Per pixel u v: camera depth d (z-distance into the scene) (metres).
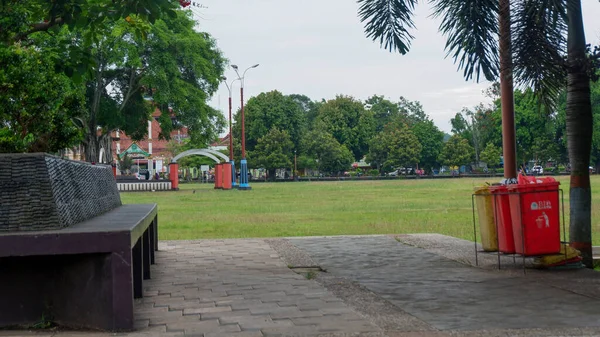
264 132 95.12
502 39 8.02
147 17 8.30
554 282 7.01
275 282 7.25
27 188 4.77
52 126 14.08
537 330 4.85
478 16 8.00
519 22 7.82
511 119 9.27
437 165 115.19
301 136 98.19
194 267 8.59
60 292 4.96
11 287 4.94
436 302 6.00
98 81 41.72
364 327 4.96
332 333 4.78
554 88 8.33
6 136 13.14
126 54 39.44
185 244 11.41
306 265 8.69
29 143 13.78
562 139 80.81
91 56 9.06
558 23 7.96
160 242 11.78
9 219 4.70
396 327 4.98
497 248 8.20
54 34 9.55
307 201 31.14
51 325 4.96
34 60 13.30
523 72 7.99
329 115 111.19
